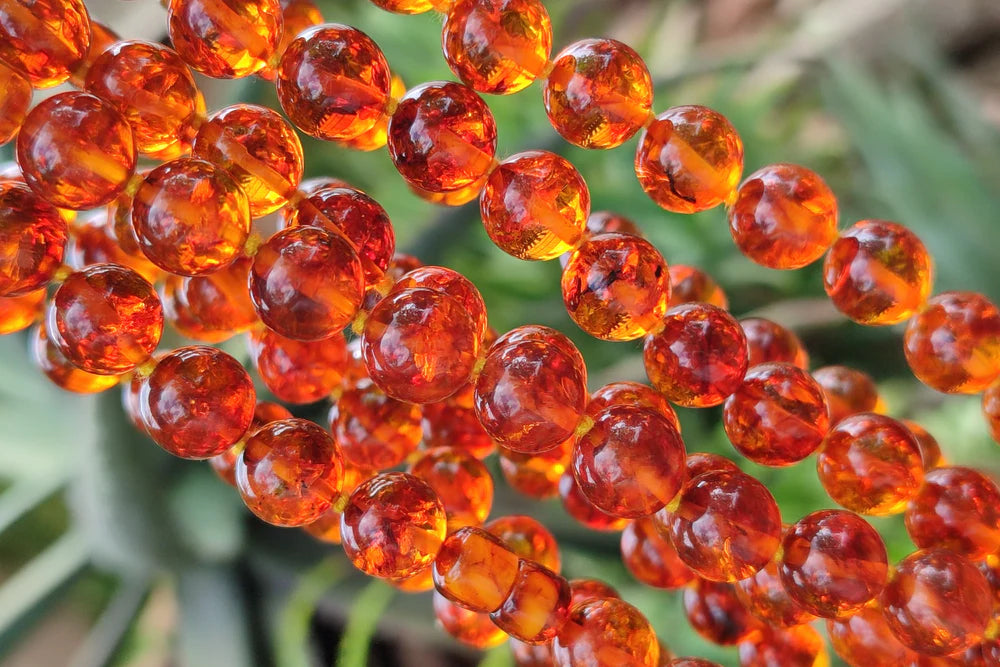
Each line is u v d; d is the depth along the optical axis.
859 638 0.15
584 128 0.15
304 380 0.15
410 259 0.16
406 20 0.39
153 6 0.18
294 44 0.14
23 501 0.28
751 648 0.16
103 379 0.15
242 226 0.14
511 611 0.15
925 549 0.15
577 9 0.50
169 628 0.30
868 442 0.15
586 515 0.16
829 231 0.15
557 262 0.36
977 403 0.30
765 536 0.15
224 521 0.25
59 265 0.14
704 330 0.15
